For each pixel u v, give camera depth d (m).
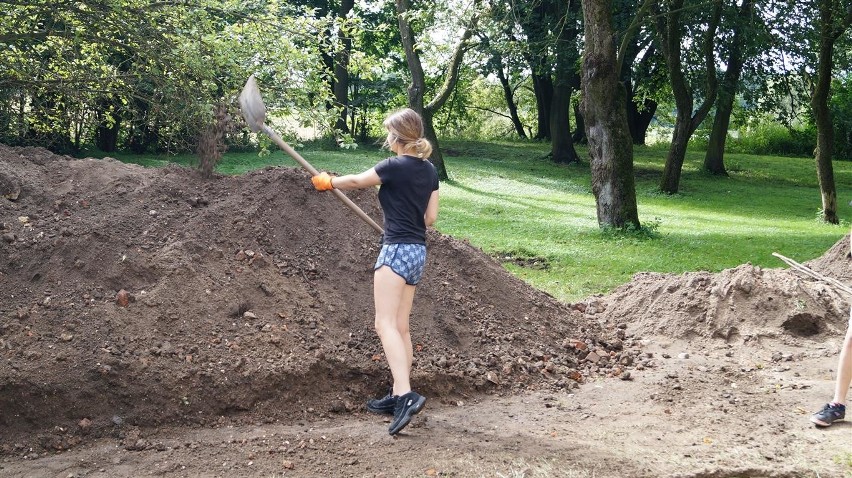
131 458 4.20
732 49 24.88
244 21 9.91
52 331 4.83
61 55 9.77
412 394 4.46
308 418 4.84
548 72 26.45
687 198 22.55
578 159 29.78
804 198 23.94
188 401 4.67
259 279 5.59
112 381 4.59
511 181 24.27
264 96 9.57
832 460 4.39
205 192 6.37
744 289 7.28
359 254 6.22
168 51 9.34
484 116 44.25
